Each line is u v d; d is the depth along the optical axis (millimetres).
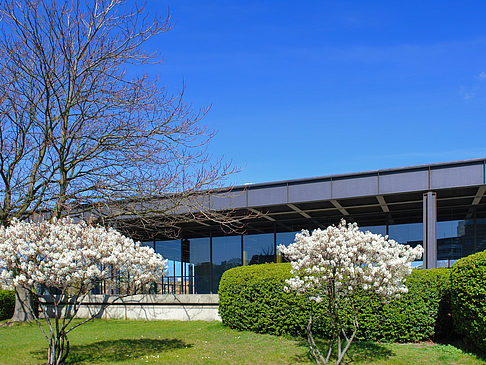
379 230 16844
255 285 9867
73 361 7535
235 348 8320
